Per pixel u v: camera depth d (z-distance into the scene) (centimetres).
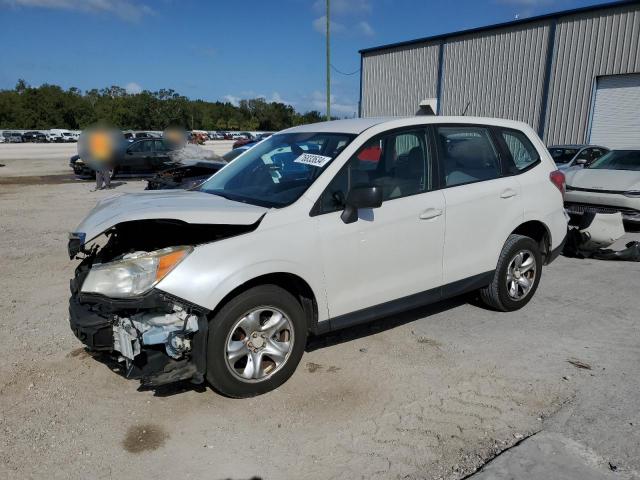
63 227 956
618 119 1777
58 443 308
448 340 445
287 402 351
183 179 1063
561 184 532
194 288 317
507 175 489
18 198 1383
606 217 710
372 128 413
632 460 284
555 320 491
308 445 305
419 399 352
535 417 329
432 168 435
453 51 2273
